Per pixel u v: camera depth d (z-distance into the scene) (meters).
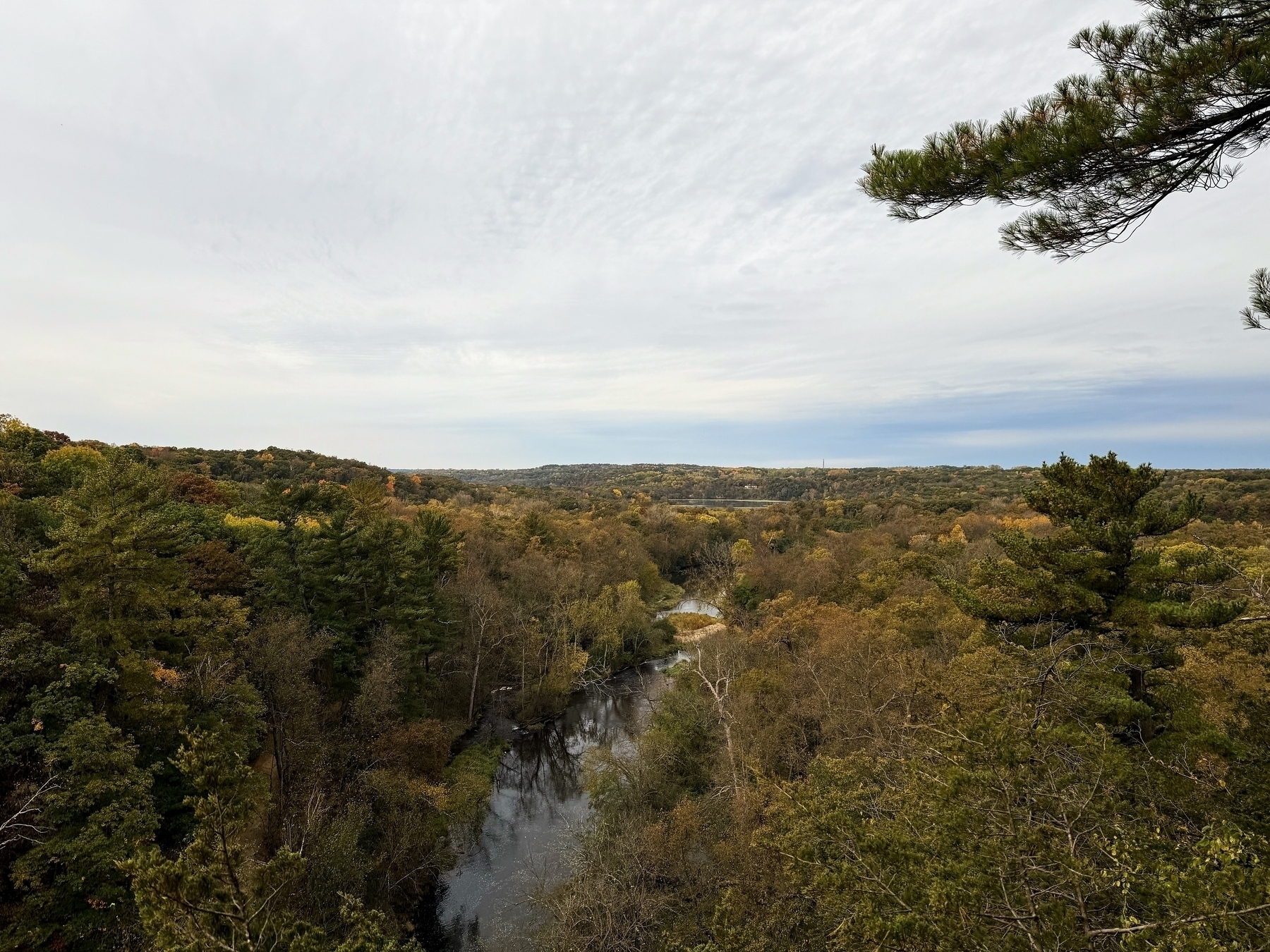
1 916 15.77
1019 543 19.09
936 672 21.02
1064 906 6.80
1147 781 11.14
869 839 9.45
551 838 29.19
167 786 20.59
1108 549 17.58
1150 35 6.48
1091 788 8.40
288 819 22.00
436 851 25.69
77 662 19.16
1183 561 16.91
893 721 23.00
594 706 45.69
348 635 32.50
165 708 19.97
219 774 8.23
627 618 54.44
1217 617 14.70
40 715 17.39
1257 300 7.55
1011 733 9.04
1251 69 5.43
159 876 7.21
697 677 36.31
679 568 92.44
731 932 11.04
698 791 28.84
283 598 31.59
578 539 75.31
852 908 9.79
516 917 23.80
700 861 22.89
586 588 57.28
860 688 27.25
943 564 49.94
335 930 18.72
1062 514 19.05
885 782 16.89
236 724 23.25
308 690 26.27
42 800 16.75
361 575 33.94
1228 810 10.85
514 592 51.16
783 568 61.62
